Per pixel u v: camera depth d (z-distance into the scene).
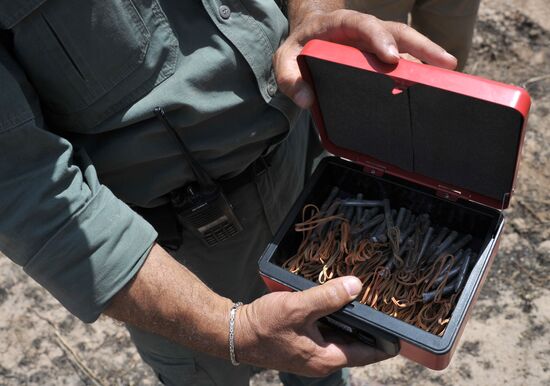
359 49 0.84
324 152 1.11
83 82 0.79
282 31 0.89
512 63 1.68
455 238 0.94
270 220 0.99
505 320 1.31
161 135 0.84
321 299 0.81
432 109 0.83
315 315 0.81
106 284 0.78
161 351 0.99
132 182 0.87
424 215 0.96
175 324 0.81
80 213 0.76
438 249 0.94
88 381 1.35
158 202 0.89
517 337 1.29
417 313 0.91
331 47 0.81
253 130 0.88
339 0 0.93
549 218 1.40
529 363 1.26
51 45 0.76
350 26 0.82
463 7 1.41
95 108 0.81
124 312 0.81
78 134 0.84
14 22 0.74
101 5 0.76
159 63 0.81
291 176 1.00
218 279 0.99
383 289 0.92
